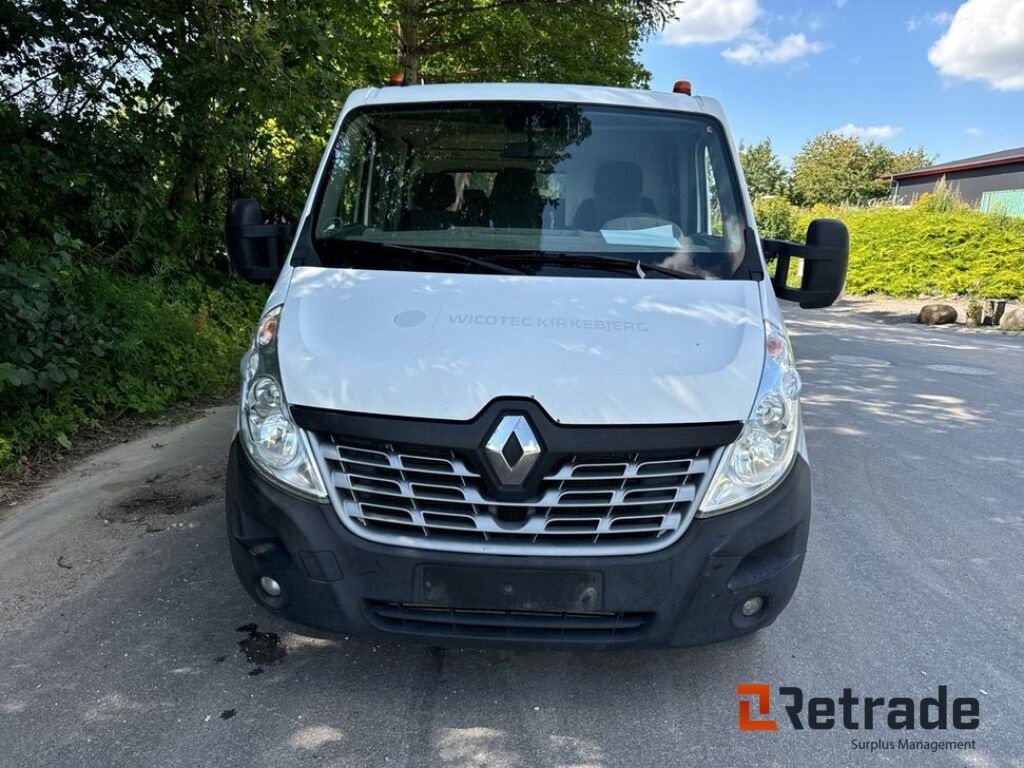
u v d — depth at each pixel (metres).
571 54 14.36
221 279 10.80
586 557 2.60
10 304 5.39
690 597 2.65
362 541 2.66
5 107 6.99
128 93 8.19
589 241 3.54
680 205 3.71
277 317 3.00
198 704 2.93
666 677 3.19
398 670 3.18
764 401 2.73
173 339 7.95
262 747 2.72
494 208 3.71
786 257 3.81
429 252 3.38
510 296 3.06
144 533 4.38
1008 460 6.41
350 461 2.65
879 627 3.64
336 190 3.78
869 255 23.98
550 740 2.81
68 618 3.49
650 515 2.63
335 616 2.72
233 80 8.18
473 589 2.62
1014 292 18.36
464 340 2.78
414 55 13.73
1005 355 12.26
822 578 4.13
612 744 2.80
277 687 3.04
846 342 13.59
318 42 8.10
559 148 3.83
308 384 2.70
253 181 11.62
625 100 3.98
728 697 3.08
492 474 2.57
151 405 6.82
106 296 7.57
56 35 7.22
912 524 4.94
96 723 2.81
